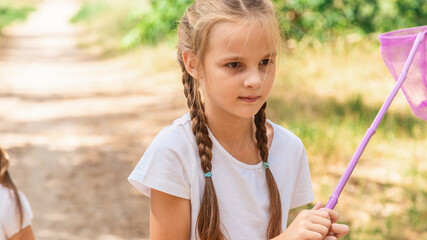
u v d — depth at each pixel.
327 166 5.88
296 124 6.86
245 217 1.75
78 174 6.76
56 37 21.23
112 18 18.95
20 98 11.11
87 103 10.47
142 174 1.72
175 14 13.30
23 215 2.69
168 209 1.72
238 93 1.62
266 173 1.80
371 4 10.55
